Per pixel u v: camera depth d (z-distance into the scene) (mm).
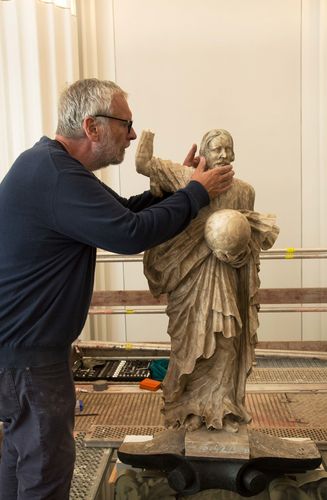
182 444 1628
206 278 1553
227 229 1443
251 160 3473
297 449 1657
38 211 1251
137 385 2527
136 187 3545
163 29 3410
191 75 3432
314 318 3557
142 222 1245
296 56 3369
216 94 3434
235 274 1604
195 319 1563
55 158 1261
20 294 1278
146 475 1693
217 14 3369
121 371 2686
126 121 1398
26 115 3113
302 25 3336
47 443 1316
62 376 1361
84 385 2533
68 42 3143
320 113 3367
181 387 1611
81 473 1806
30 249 1277
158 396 2396
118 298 3010
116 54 3461
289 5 3328
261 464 1607
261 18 3354
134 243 1242
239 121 3447
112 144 1385
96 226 1218
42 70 3092
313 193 3461
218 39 3389
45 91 3121
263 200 3500
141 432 2012
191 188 1368
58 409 1332
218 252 1487
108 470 1844
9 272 1290
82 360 2805
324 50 3289
